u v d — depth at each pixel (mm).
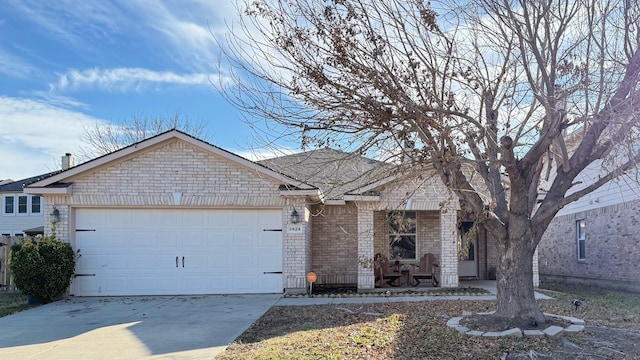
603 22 7105
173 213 13469
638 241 14125
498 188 8227
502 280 8031
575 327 7652
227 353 7043
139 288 13219
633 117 6684
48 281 12039
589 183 16906
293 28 6828
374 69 6715
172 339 7988
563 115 7012
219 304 11570
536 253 15414
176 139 13320
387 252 16562
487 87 7938
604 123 7082
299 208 13469
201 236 13445
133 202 13227
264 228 13523
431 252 16641
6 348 7598
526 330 7410
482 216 7641
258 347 7277
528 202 7965
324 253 16062
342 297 12625
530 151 7539
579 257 17984
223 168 13414
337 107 6820
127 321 9609
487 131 7137
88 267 13203
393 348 7043
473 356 6520
